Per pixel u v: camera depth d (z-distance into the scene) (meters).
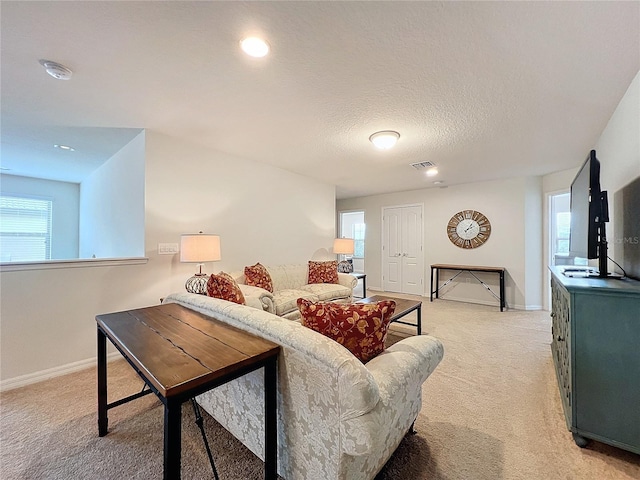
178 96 2.18
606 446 1.56
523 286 4.77
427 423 1.77
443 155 3.60
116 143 3.27
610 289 1.47
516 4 1.32
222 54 1.68
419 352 1.42
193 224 3.24
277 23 1.43
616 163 2.31
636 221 1.85
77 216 5.38
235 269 3.67
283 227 4.37
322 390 1.07
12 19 1.40
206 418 1.79
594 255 1.85
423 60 1.73
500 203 5.01
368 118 2.54
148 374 0.97
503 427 1.73
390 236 6.52
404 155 3.61
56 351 2.40
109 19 1.41
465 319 4.15
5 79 1.95
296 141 3.13
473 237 5.30
